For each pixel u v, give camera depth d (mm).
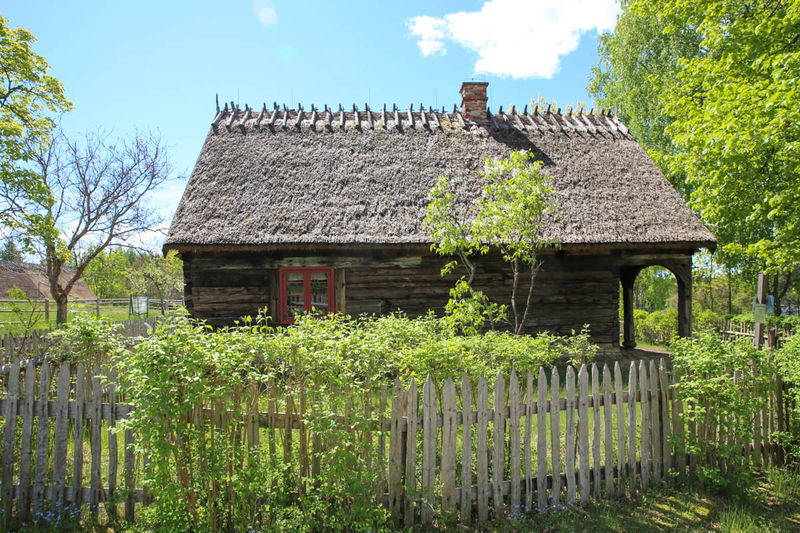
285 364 3797
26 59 13492
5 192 12695
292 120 12070
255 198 9844
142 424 3252
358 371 3684
